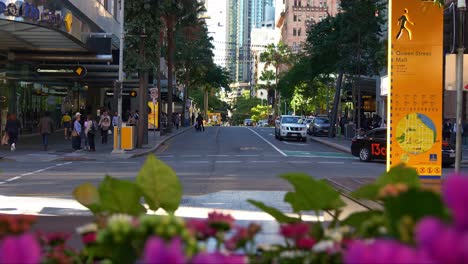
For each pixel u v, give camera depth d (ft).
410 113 41.68
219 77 268.62
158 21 102.94
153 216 7.75
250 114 560.61
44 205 38.24
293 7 467.11
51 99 153.48
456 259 5.31
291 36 467.93
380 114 177.68
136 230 7.45
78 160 84.58
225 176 59.67
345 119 180.24
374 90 188.96
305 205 10.06
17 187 49.19
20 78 124.98
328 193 9.82
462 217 5.95
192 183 52.70
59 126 161.48
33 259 6.41
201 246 7.27
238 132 198.70
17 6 77.15
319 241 8.66
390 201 7.35
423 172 41.81
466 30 32.65
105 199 9.61
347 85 161.38
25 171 65.36
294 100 286.25
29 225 8.45
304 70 191.93
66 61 120.37
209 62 253.85
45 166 73.31
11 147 93.97
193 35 167.94
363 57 131.75
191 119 319.47
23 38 94.53
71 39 94.94
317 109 290.97
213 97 483.51
